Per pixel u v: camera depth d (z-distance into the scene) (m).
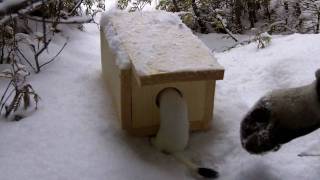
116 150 0.59
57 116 0.65
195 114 0.63
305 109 0.49
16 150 0.58
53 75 0.76
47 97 0.69
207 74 0.56
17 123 0.63
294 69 0.75
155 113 0.62
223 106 0.70
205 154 0.60
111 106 0.68
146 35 0.65
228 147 0.61
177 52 0.60
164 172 0.56
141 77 0.54
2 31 0.77
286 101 0.51
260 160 0.58
